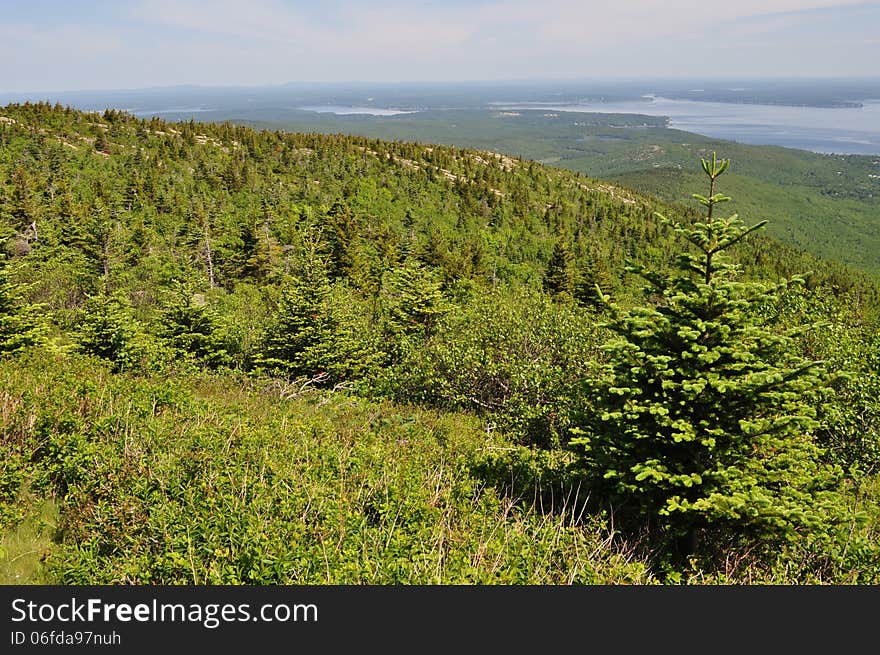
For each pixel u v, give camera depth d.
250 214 55.31
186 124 102.75
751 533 6.28
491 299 18.47
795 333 6.55
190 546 5.56
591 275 45.94
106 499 6.59
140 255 45.06
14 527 6.45
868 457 10.33
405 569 5.64
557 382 12.64
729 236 6.44
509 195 113.44
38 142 74.25
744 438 6.37
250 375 17.64
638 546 6.95
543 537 6.55
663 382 6.28
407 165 114.25
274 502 6.61
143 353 17.22
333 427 10.36
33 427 8.02
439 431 11.70
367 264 47.44
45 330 17.14
